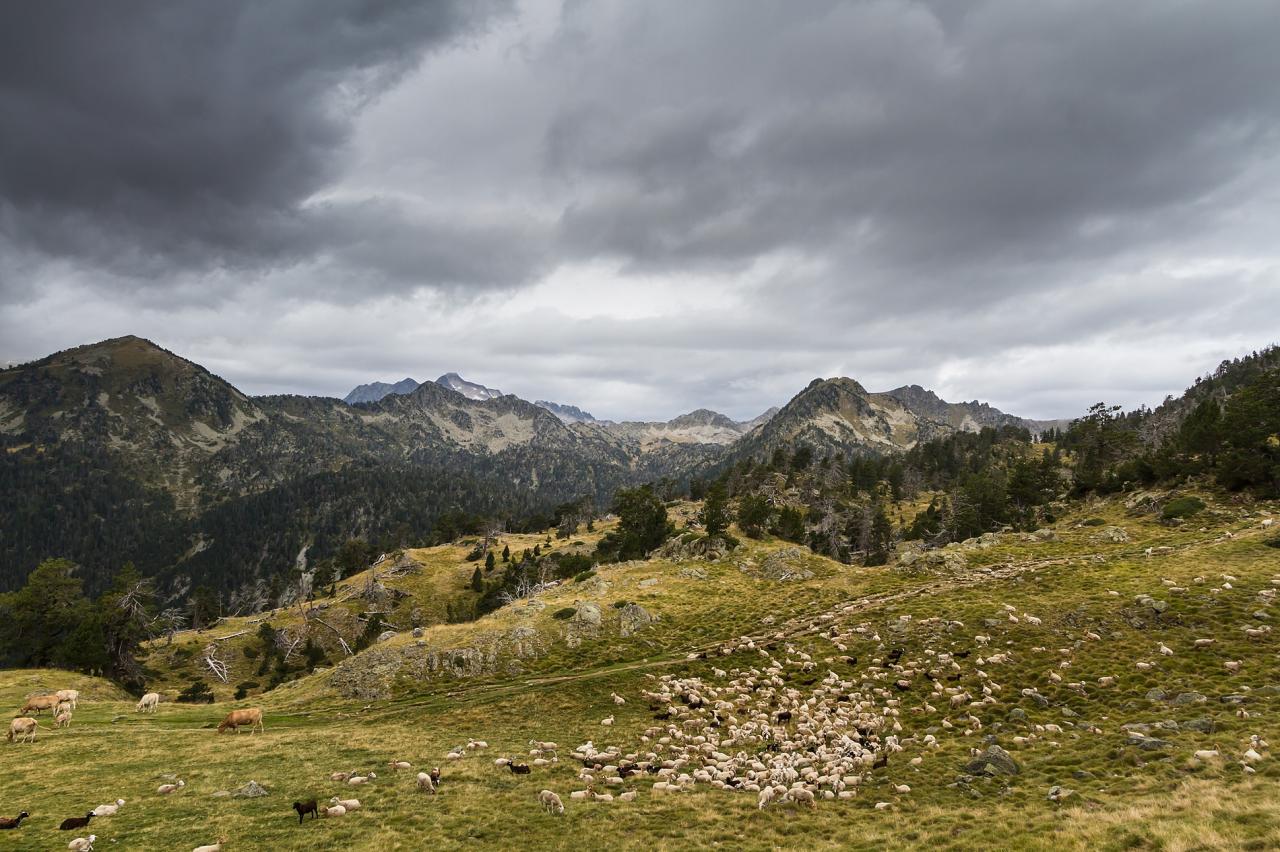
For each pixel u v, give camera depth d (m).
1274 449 96.69
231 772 34.03
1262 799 22.42
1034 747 34.62
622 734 43.53
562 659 67.69
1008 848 22.30
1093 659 46.16
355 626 146.75
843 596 81.44
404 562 175.88
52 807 27.83
